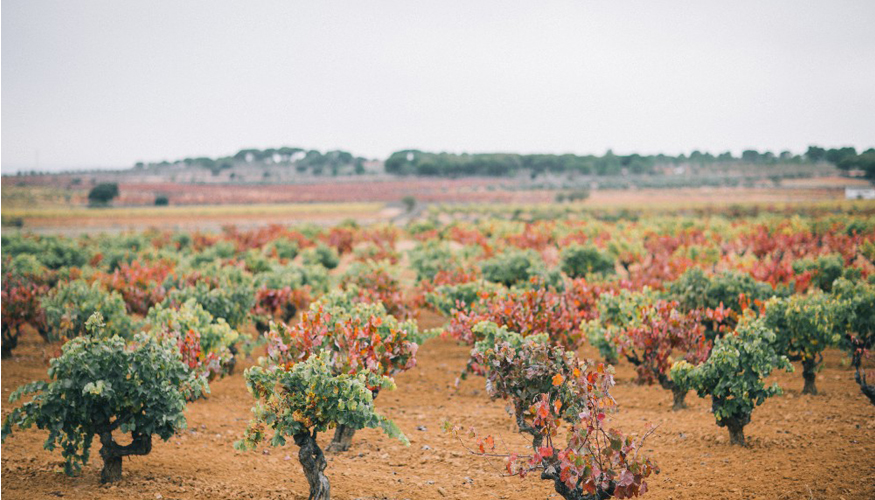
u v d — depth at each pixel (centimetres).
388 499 678
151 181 16962
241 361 1447
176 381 717
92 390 620
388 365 869
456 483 734
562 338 1137
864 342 1055
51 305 1245
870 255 2461
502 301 1138
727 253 3081
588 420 530
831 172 12556
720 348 814
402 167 18650
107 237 4216
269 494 685
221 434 930
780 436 860
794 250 2844
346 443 871
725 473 725
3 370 1245
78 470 696
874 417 933
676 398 1052
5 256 2314
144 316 1553
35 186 12606
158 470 746
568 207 8931
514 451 841
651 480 720
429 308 1595
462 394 1192
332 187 15762
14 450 802
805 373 1091
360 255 2956
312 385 623
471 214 9275
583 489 511
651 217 6119
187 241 4256
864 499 622
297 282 1762
